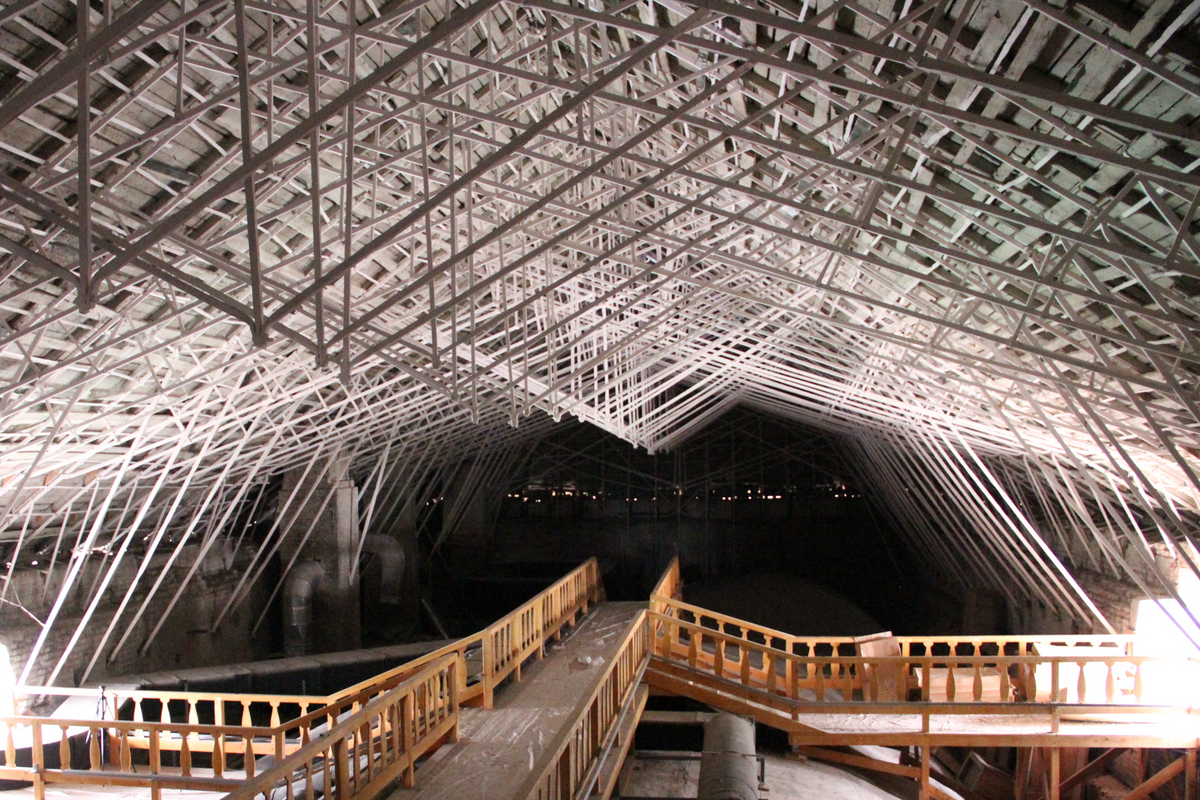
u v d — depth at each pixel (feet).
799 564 95.30
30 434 31.24
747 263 23.82
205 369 33.30
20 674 39.58
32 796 28.04
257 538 63.16
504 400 51.31
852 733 34.65
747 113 24.14
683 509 96.99
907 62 12.23
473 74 19.79
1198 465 31.12
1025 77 16.93
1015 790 40.96
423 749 25.39
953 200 16.37
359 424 52.49
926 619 82.58
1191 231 18.63
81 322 27.84
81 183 13.97
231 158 24.21
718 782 24.99
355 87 12.80
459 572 89.10
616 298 38.40
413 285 17.51
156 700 40.68
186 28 20.95
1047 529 54.60
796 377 49.21
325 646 60.70
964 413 37.96
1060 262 18.79
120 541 48.65
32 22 18.54
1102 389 26.30
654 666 37.93
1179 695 34.76
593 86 13.55
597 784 24.71
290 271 31.42
